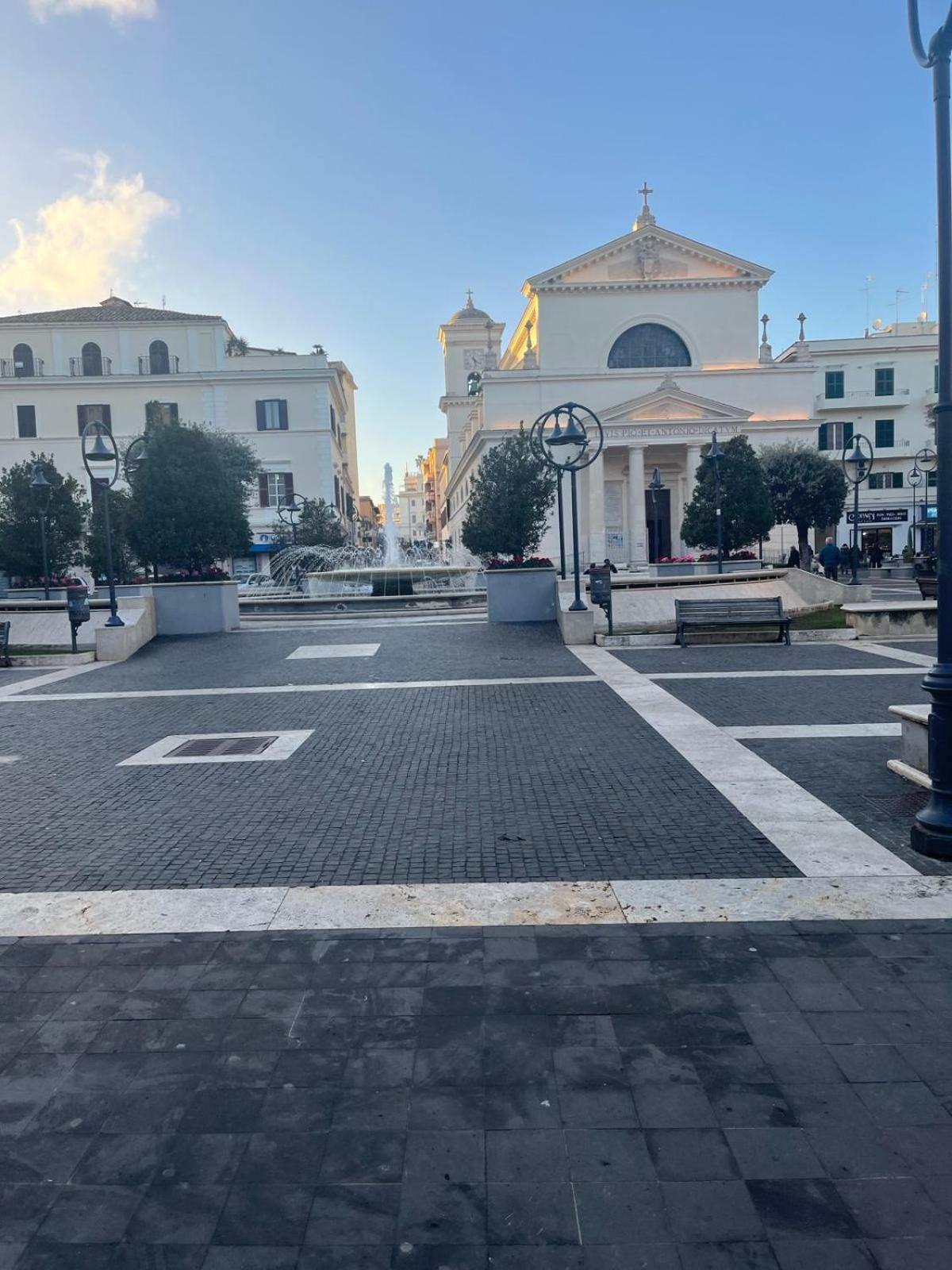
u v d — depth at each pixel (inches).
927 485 2001.7
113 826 230.8
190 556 868.0
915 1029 123.5
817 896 169.5
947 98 184.1
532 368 2027.6
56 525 903.7
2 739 351.6
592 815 225.3
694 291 2028.8
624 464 2021.4
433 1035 125.3
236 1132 106.0
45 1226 92.1
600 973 141.8
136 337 1927.9
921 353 2217.0
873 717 332.2
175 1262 87.2
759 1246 87.3
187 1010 134.4
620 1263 85.7
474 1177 97.5
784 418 1991.9
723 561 1116.5
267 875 190.2
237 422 1941.4
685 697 386.3
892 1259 85.4
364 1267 86.0
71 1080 117.2
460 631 680.4
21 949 156.8
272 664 544.1
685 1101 109.4
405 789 256.2
